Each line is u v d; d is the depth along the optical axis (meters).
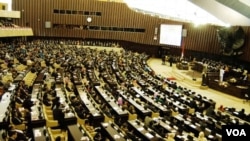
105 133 12.09
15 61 24.81
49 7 41.34
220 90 25.45
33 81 19.69
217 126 13.62
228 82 25.47
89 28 42.91
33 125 12.11
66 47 36.66
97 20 42.81
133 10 42.81
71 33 42.62
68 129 11.58
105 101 16.94
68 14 42.12
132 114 14.88
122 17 43.06
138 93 19.38
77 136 10.82
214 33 36.22
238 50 29.94
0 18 37.56
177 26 39.34
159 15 40.31
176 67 36.59
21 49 30.17
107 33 43.34
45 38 42.03
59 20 42.00
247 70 29.36
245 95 22.55
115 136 11.37
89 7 42.31
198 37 38.31
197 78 29.48
